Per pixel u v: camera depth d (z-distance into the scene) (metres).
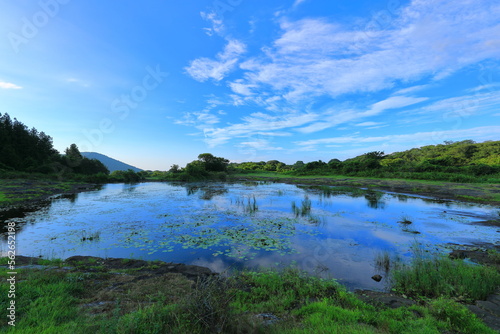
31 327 2.97
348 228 11.61
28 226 12.09
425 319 3.90
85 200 21.42
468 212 15.41
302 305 4.62
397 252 8.41
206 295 3.41
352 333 3.17
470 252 8.09
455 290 5.21
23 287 4.16
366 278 6.46
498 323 3.96
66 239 9.95
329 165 54.56
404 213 15.16
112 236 10.41
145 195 25.19
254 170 74.31
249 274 6.34
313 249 8.73
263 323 3.63
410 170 39.22
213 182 46.88
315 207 17.41
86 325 3.09
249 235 10.48
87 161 54.47
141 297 4.55
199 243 9.43
